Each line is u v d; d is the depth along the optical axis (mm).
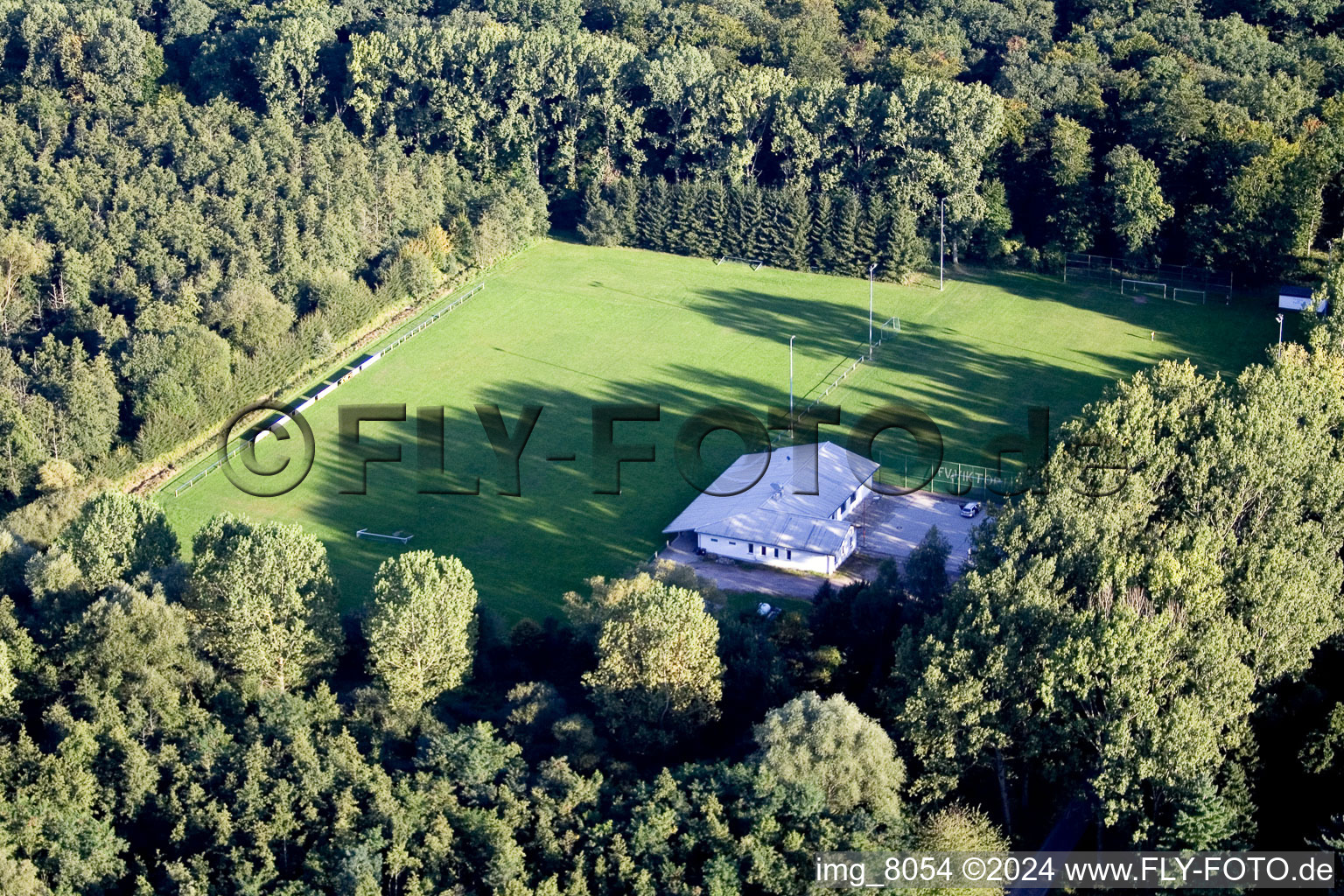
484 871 106000
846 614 137125
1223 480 132375
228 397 197875
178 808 112000
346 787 111812
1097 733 110875
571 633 141500
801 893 102312
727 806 109188
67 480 176750
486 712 130500
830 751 110000
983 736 112562
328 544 170500
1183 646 113062
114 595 133125
